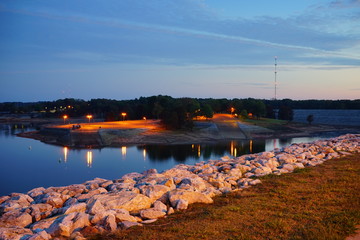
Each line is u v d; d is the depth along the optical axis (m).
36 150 96.12
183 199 9.55
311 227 7.42
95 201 8.84
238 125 154.12
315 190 10.75
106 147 102.25
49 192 11.04
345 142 24.84
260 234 7.08
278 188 11.24
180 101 185.12
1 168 68.38
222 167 14.96
